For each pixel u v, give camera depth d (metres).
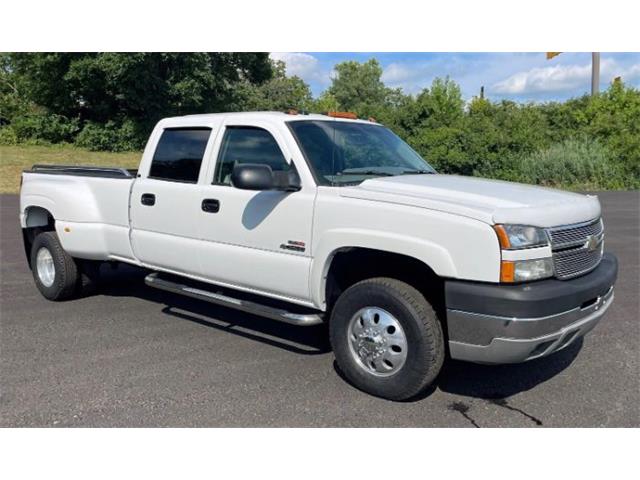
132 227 5.54
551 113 30.14
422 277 4.05
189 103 29.89
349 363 4.07
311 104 52.28
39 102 30.83
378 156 4.84
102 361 4.58
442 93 24.84
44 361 4.57
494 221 3.46
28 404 3.80
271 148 4.55
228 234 4.70
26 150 27.05
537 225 3.56
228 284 4.83
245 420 3.63
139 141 29.55
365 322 3.98
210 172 4.89
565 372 4.44
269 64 33.50
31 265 6.59
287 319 4.29
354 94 70.31
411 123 24.88
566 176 22.98
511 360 3.55
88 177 6.02
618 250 9.55
